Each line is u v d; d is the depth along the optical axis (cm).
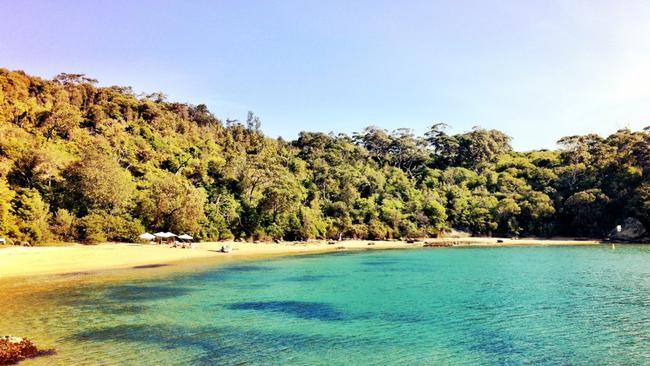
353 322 2588
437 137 18688
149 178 9800
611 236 10519
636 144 11769
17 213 6600
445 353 2005
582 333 2333
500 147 18612
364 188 13612
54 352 1945
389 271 5141
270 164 12169
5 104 10094
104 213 7681
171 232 8312
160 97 17475
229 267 5453
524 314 2794
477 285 4003
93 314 2722
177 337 2228
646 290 3656
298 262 6231
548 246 9456
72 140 10256
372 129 19712
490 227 12119
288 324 2533
